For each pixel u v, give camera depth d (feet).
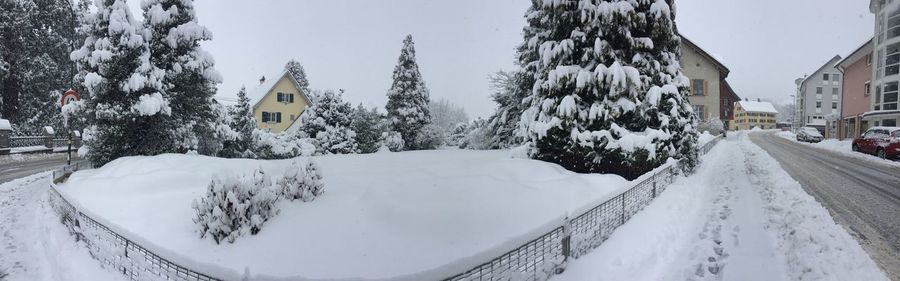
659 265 18.69
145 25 52.85
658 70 40.27
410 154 71.31
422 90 119.65
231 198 19.62
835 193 34.81
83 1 116.88
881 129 76.18
